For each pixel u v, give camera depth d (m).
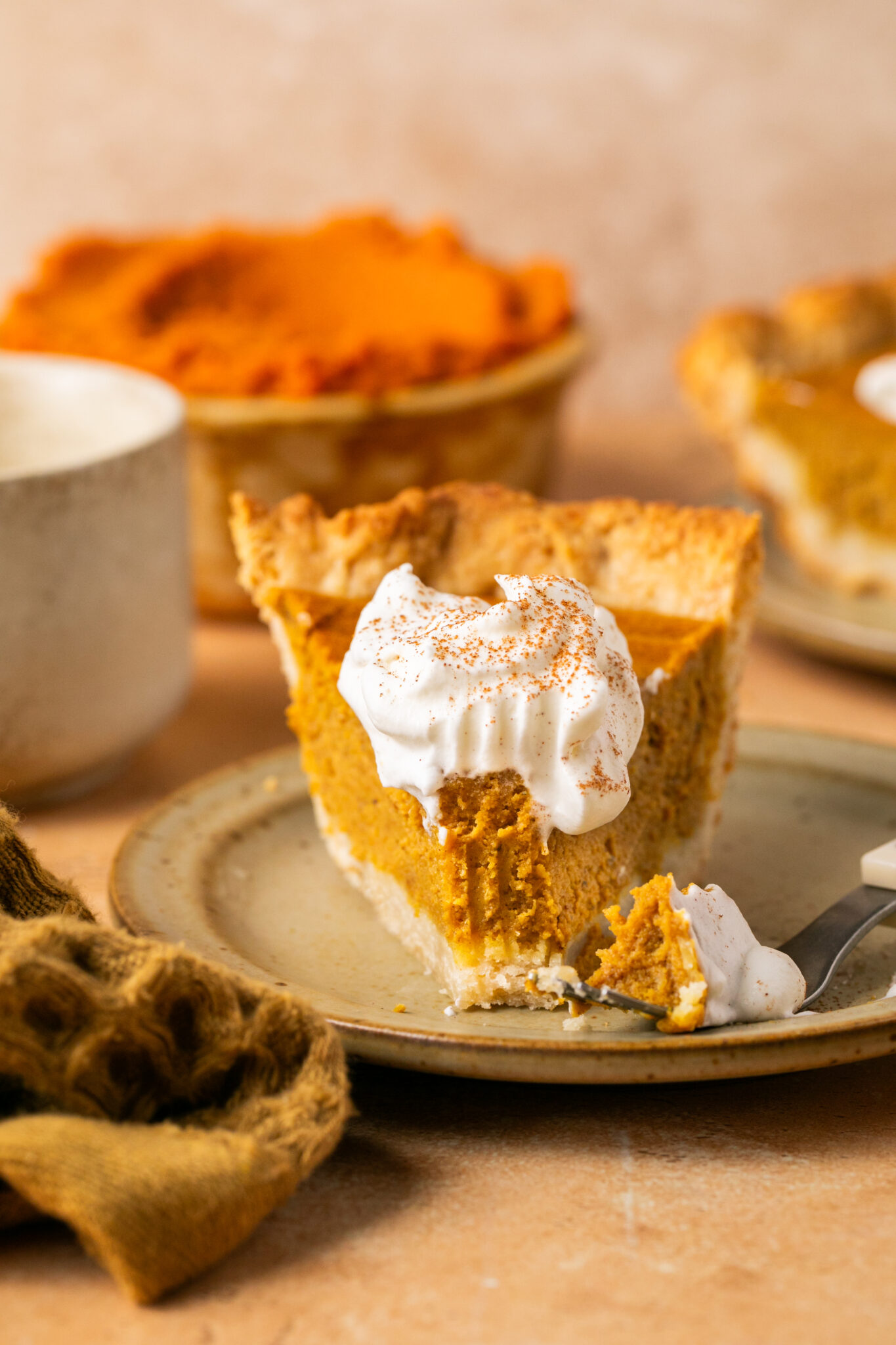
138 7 0.81
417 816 0.49
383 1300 0.43
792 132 0.85
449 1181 0.45
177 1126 0.45
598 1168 0.46
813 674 0.63
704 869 0.53
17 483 0.54
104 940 0.45
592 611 0.50
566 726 0.48
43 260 0.69
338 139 0.84
